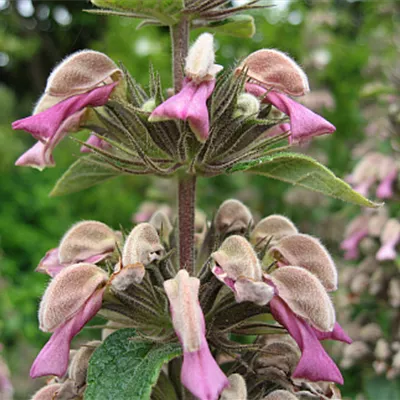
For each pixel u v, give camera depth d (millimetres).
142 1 187
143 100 197
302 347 173
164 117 162
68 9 1189
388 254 393
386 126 428
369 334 407
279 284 179
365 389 402
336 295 457
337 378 170
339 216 499
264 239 207
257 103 187
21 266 702
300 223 605
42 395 201
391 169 412
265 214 637
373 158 427
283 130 209
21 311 550
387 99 443
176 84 201
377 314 425
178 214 206
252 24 219
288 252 193
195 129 163
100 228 201
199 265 211
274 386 200
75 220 726
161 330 189
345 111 624
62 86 186
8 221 735
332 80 631
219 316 188
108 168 218
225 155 192
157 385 201
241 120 186
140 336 180
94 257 197
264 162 185
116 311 188
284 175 192
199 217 243
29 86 1370
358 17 839
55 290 175
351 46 638
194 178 205
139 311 188
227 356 214
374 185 430
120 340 179
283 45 625
